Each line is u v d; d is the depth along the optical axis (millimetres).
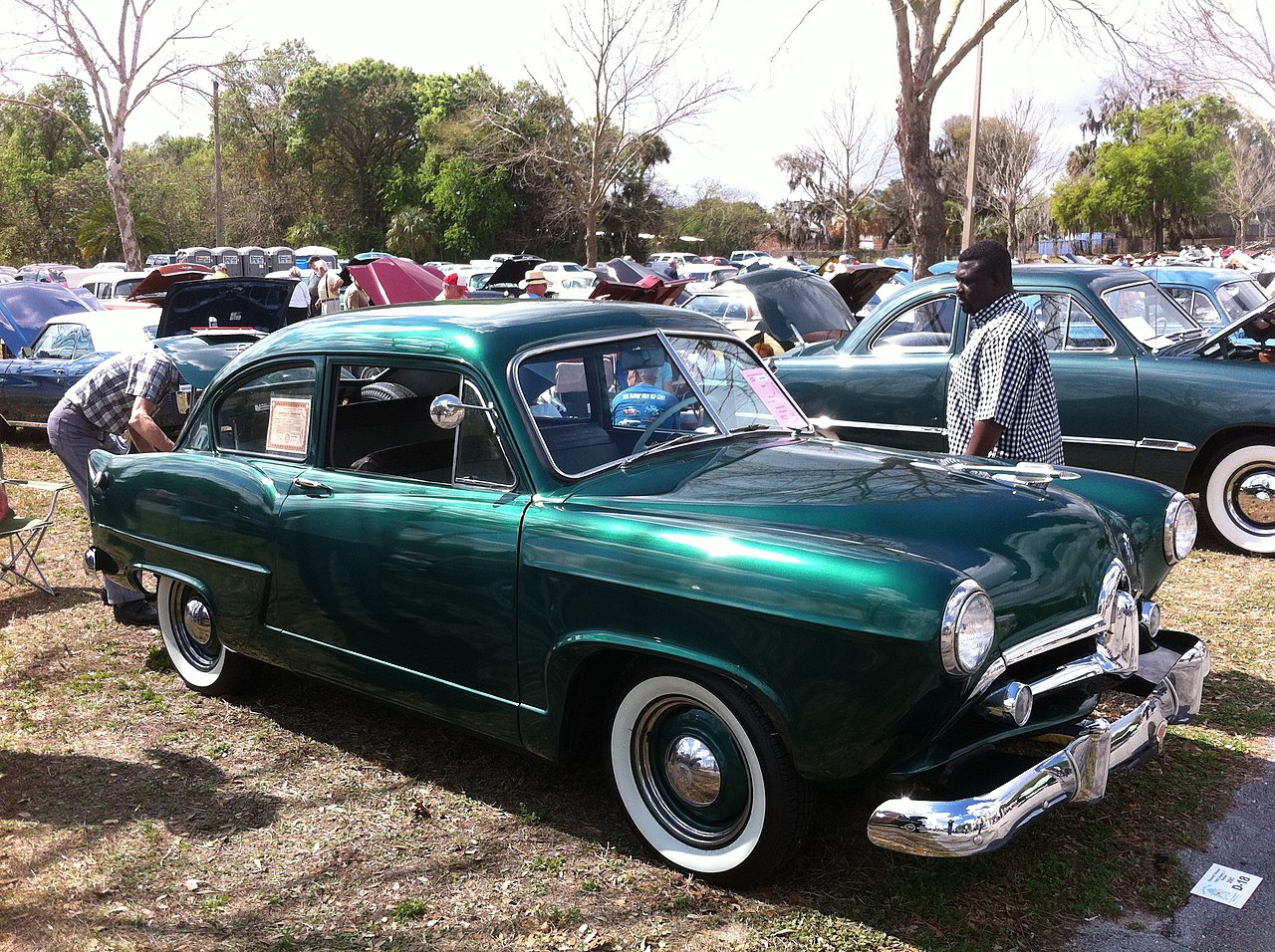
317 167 76438
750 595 2939
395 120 73875
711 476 3621
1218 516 6922
